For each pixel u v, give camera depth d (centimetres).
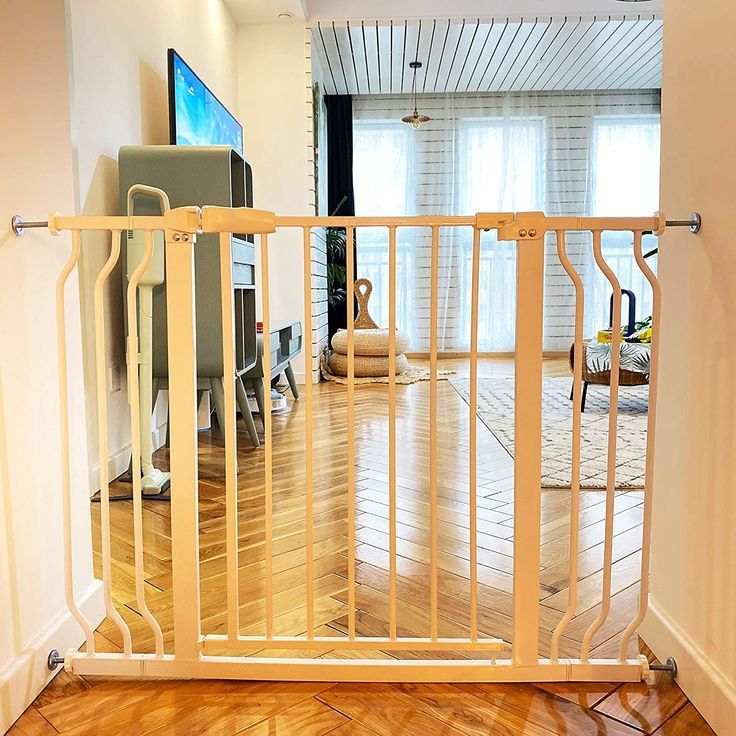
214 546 196
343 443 324
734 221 113
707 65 122
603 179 732
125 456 282
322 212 621
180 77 328
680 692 127
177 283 124
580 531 209
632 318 455
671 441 137
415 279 736
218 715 120
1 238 121
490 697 125
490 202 732
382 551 193
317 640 130
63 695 127
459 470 277
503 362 686
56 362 141
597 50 588
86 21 253
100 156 266
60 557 140
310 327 128
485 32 541
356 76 654
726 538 115
